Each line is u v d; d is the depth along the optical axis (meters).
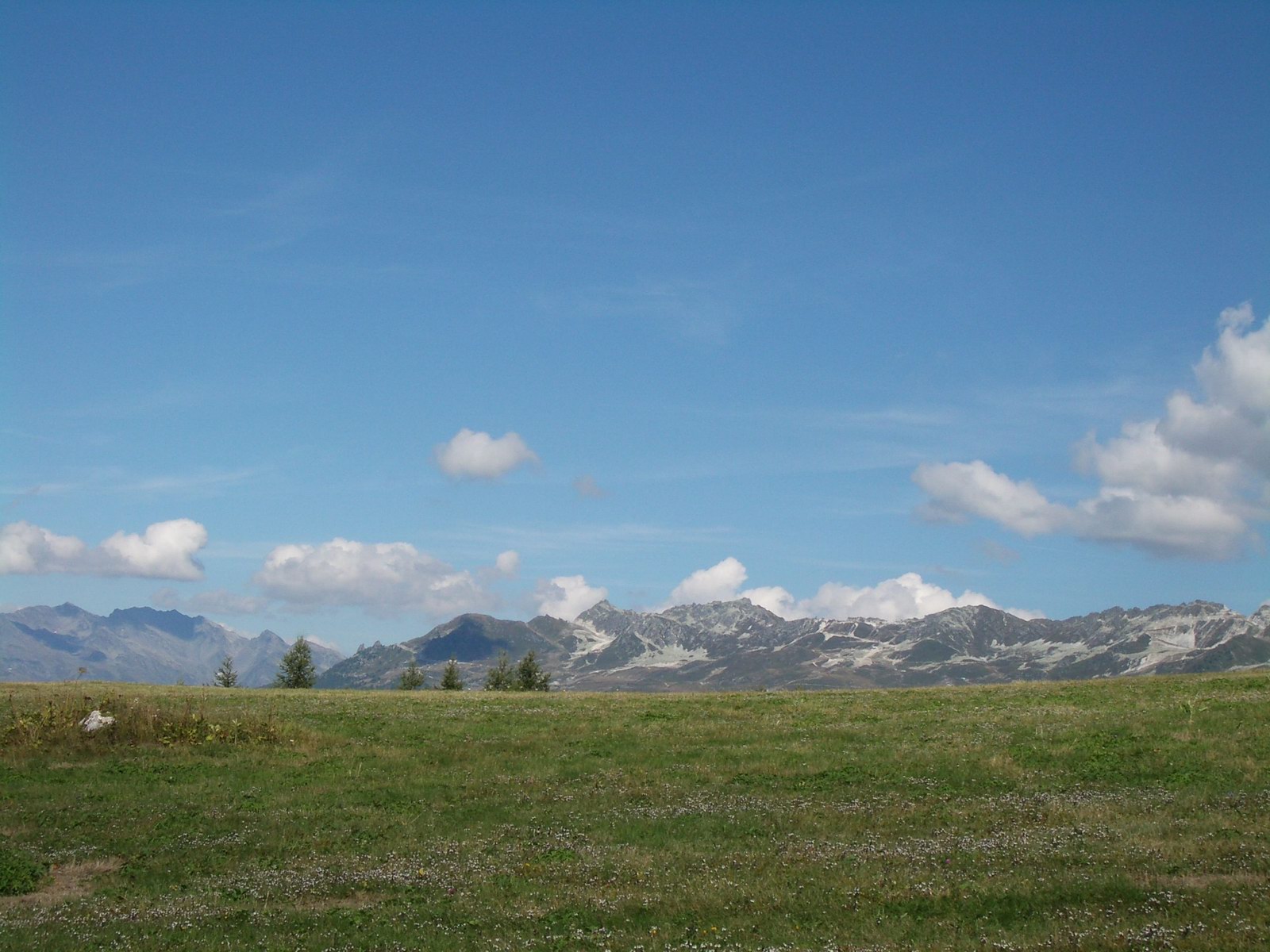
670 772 36.41
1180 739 36.16
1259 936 16.45
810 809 30.20
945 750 37.47
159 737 40.72
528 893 22.14
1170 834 24.48
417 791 34.09
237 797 33.34
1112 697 47.75
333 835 28.45
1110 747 36.00
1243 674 53.78
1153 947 16.28
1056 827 26.42
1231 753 33.84
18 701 50.19
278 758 38.91
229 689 69.38
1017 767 34.56
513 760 39.00
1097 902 19.23
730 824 28.70
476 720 48.03
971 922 18.59
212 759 38.72
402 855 26.23
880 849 24.98
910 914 19.36
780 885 21.91
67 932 19.81
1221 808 27.22
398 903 21.55
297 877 24.09
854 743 40.16
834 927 18.83
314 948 18.53
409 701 57.66
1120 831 25.09
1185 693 47.34
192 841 28.03
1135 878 20.52
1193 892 19.30
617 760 38.69
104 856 26.66
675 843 26.88
